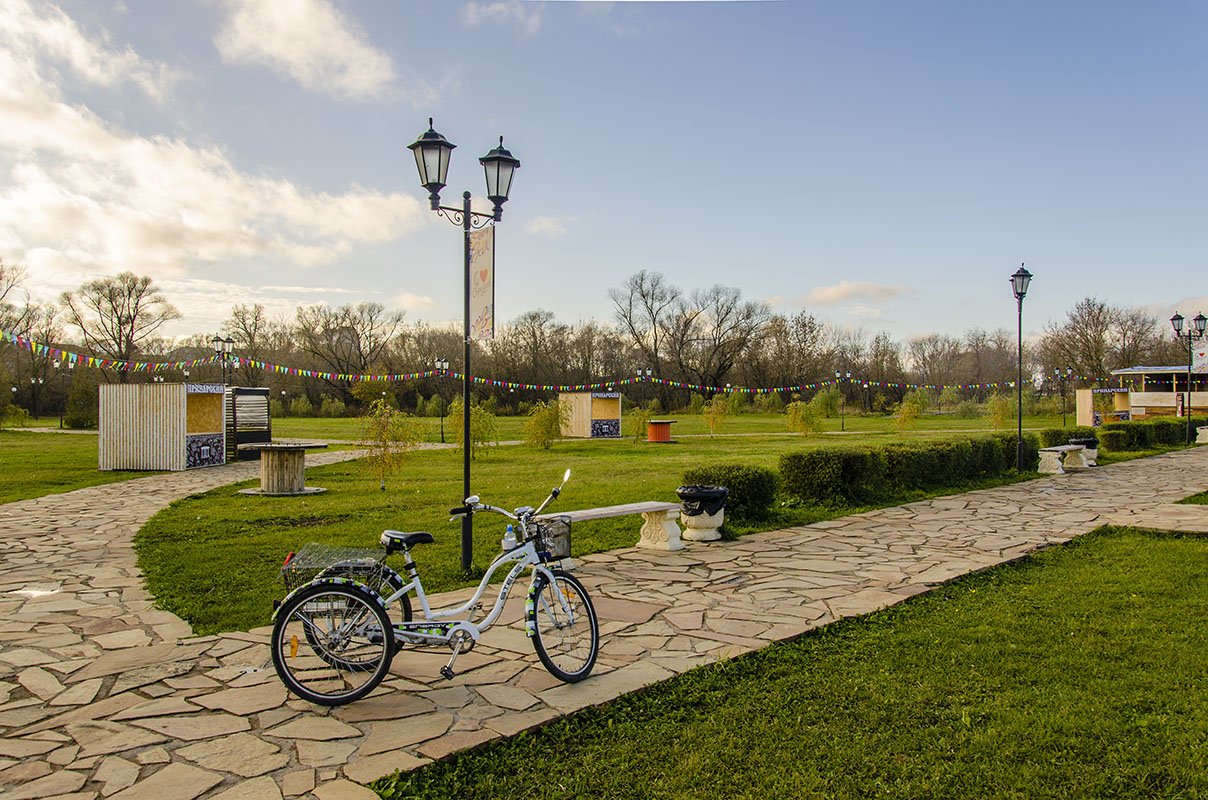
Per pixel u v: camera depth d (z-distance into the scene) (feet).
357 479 57.06
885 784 11.62
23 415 142.72
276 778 11.69
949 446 50.31
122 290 193.36
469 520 25.64
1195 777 11.51
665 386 232.53
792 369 239.09
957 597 22.62
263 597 22.80
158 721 13.79
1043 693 14.90
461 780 11.84
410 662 16.93
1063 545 30.25
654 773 12.07
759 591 23.26
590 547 30.27
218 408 71.51
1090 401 131.34
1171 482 52.34
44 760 12.30
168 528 34.83
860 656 17.29
